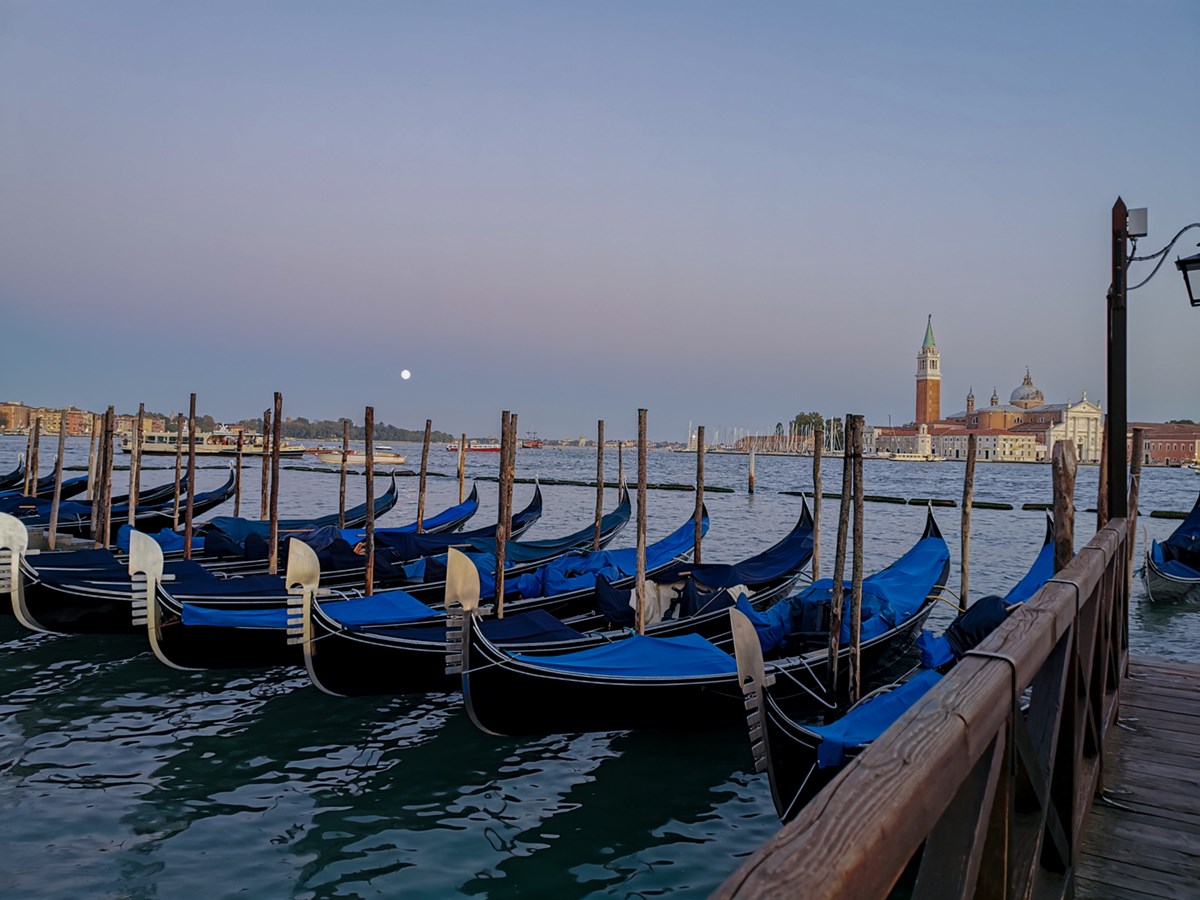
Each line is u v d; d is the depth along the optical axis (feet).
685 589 38.81
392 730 32.17
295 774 28.02
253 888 21.07
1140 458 35.81
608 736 31.45
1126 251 22.67
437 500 161.79
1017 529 114.52
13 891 20.65
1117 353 22.76
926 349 573.33
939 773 5.57
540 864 22.47
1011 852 7.73
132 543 36.24
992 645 7.98
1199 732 18.75
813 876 4.13
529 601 41.91
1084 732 13.65
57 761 28.68
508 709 28.78
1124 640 22.97
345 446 70.23
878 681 37.45
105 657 41.22
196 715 33.47
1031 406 565.12
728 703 30.68
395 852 22.94
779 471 355.97
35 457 82.89
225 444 257.96
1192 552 63.82
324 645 32.58
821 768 20.67
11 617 47.75
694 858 22.90
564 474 295.89
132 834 23.71
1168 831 13.98
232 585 41.16
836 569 32.53
